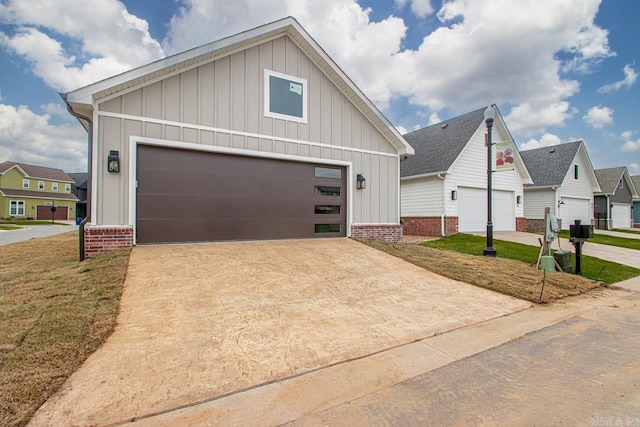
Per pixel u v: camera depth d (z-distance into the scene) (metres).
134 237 6.86
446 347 3.35
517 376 2.75
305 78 9.09
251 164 8.29
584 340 3.61
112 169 6.60
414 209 15.68
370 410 2.22
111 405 2.18
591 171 21.20
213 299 4.32
